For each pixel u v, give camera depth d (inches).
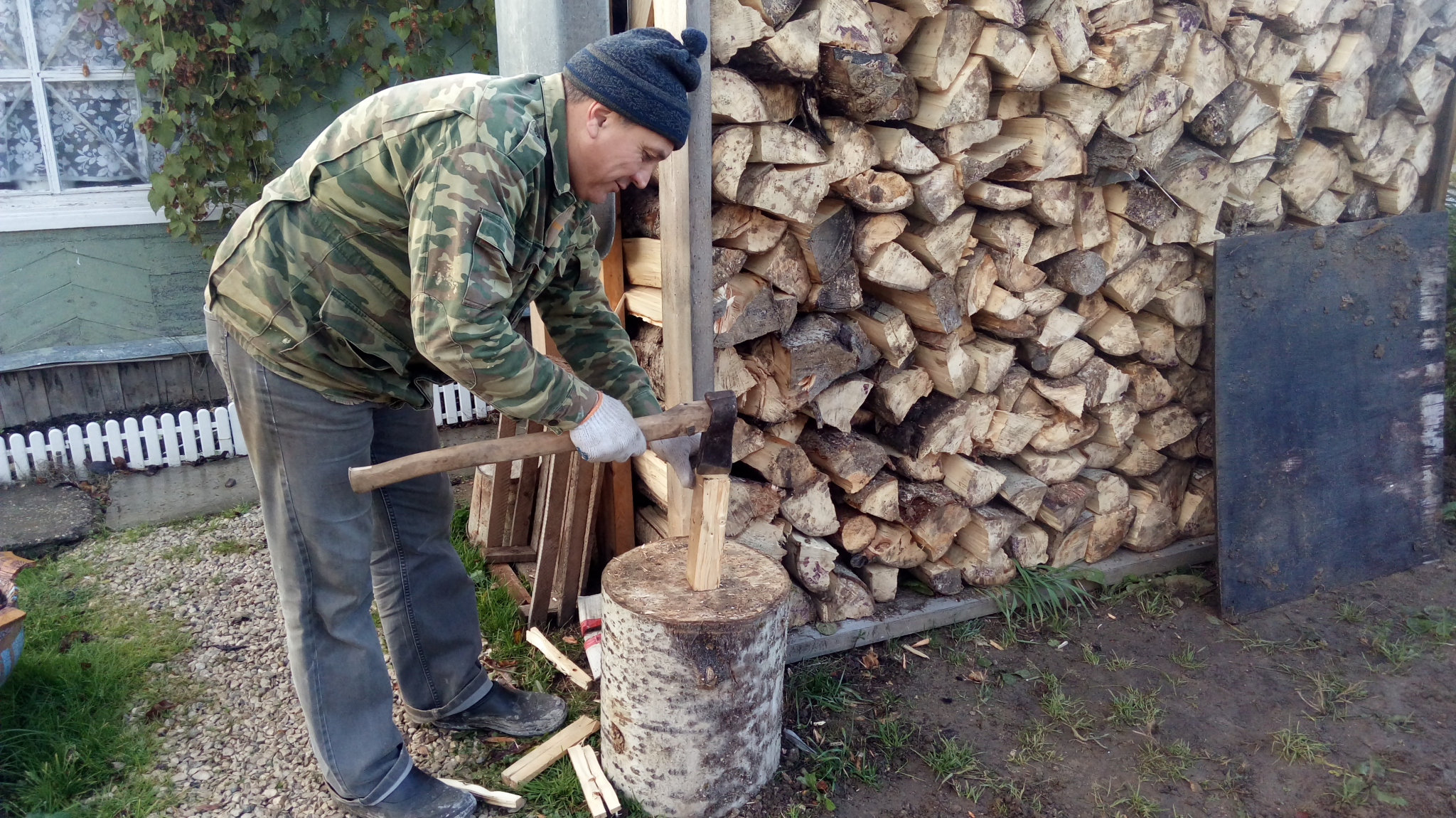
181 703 101.8
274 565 77.5
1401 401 128.9
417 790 83.3
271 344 70.6
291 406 72.5
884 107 95.1
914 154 99.0
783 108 94.6
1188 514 133.4
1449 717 101.0
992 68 100.8
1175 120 112.0
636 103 64.9
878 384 110.7
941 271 106.0
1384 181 134.9
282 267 69.0
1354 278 123.0
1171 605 124.2
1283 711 102.7
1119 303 121.5
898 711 102.2
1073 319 116.5
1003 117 106.0
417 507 89.3
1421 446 131.6
